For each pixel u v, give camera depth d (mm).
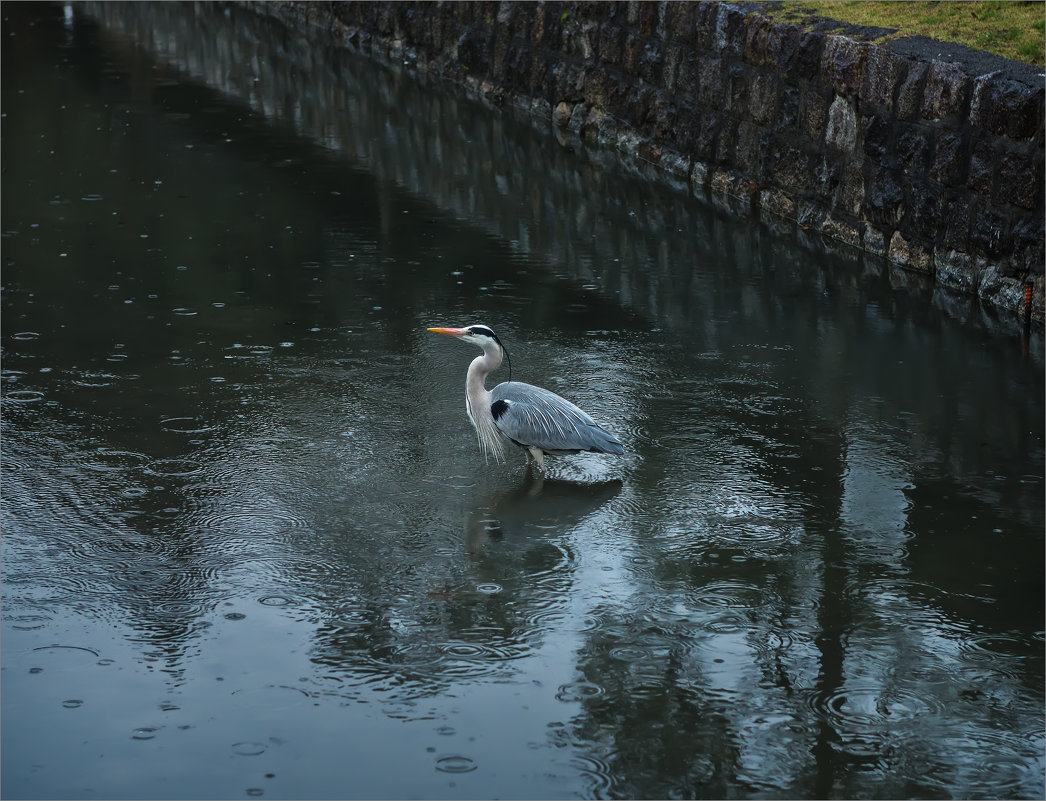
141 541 6000
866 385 8172
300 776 4332
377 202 12883
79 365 8352
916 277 10453
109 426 7375
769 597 5578
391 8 20391
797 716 4715
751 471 6914
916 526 6258
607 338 9133
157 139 15344
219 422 7480
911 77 10250
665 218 12422
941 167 10062
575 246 11484
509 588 5637
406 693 4832
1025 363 8523
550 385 8188
